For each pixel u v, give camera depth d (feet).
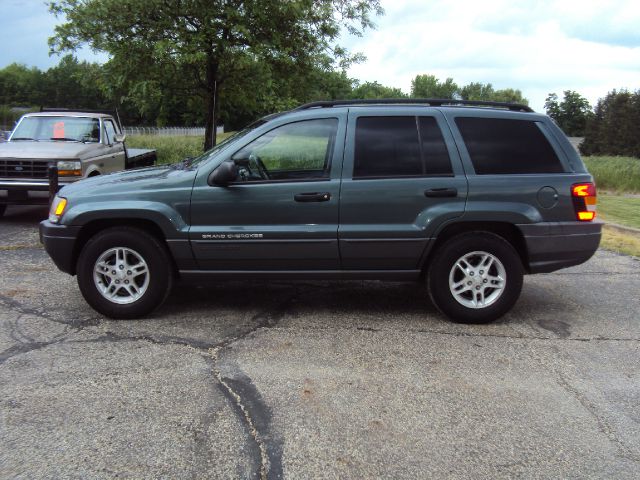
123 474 9.00
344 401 11.53
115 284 16.03
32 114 35.86
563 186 15.98
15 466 9.15
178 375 12.59
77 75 45.34
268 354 13.85
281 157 15.92
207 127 45.68
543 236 15.89
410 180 15.67
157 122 48.88
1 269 21.71
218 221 15.71
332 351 14.12
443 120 16.10
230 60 41.39
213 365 13.15
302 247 15.72
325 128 16.03
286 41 42.96
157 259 15.88
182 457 9.49
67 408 11.05
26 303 17.60
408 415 11.02
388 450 9.82
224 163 15.20
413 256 15.97
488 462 9.53
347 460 9.50
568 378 12.85
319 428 10.48
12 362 13.15
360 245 15.74
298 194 15.57
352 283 20.66
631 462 9.62
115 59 41.63
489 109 16.60
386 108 16.22
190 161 17.47
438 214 15.65
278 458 9.52
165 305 17.72
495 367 13.35
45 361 13.24
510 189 15.78
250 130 16.48
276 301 18.33
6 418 10.62
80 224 15.76
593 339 15.38
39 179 30.22
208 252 15.79
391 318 16.81
